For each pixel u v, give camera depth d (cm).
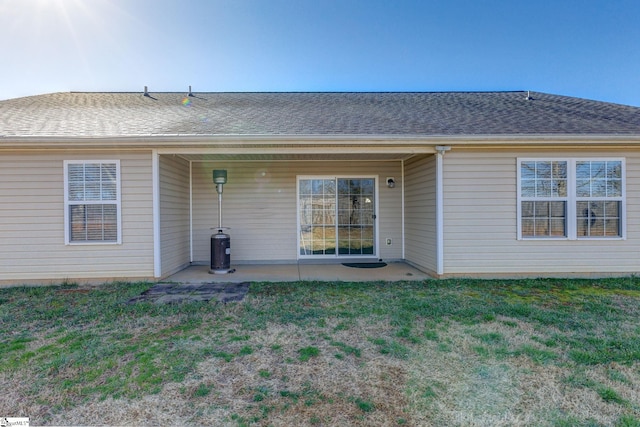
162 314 425
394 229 835
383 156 756
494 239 635
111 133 584
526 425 215
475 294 520
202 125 644
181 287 573
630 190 631
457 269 639
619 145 623
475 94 995
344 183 835
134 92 997
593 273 634
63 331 369
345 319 405
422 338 347
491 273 636
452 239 637
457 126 652
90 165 608
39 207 601
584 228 635
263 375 275
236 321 399
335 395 248
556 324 386
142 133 588
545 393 249
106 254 612
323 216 832
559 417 222
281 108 808
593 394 248
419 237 733
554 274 635
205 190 812
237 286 582
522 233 635
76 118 684
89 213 612
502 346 327
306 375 275
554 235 637
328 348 325
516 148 630
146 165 614
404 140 600
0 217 597
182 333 362
